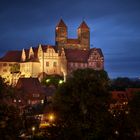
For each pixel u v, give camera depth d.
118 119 78.12
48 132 80.50
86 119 86.38
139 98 99.69
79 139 77.75
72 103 91.81
